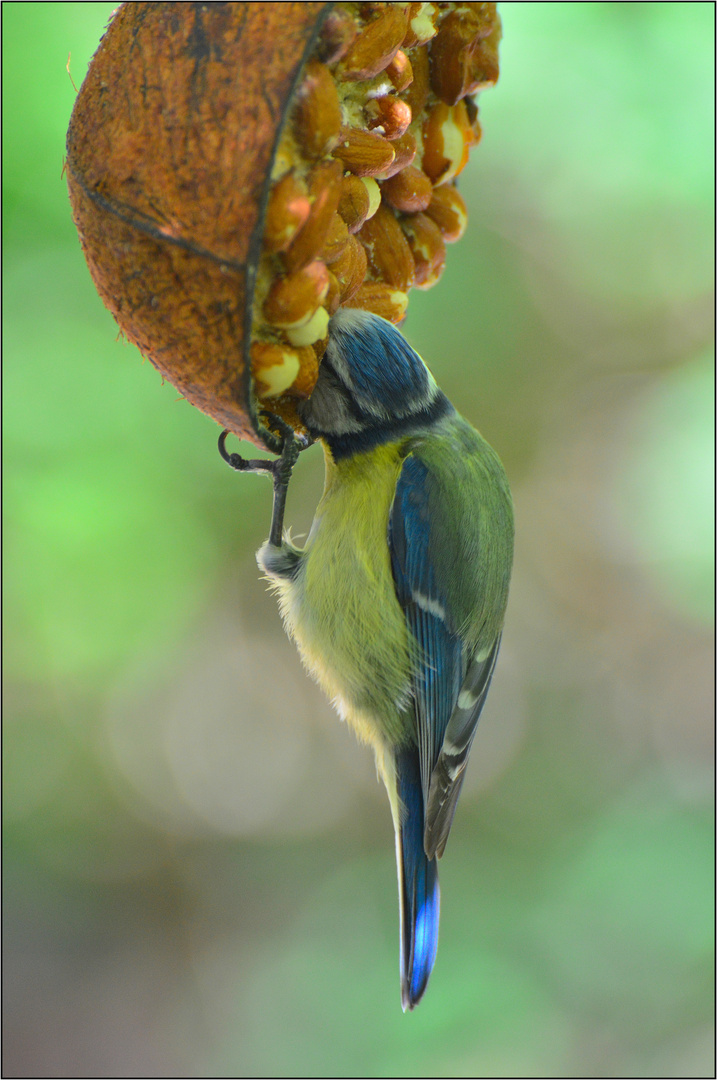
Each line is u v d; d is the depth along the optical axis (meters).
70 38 9.45
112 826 12.83
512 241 12.96
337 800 13.59
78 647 11.62
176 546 11.66
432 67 4.83
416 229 5.04
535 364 13.60
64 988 11.76
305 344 3.94
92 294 10.63
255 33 3.54
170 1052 11.22
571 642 13.96
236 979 11.93
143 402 11.04
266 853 13.16
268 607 13.30
